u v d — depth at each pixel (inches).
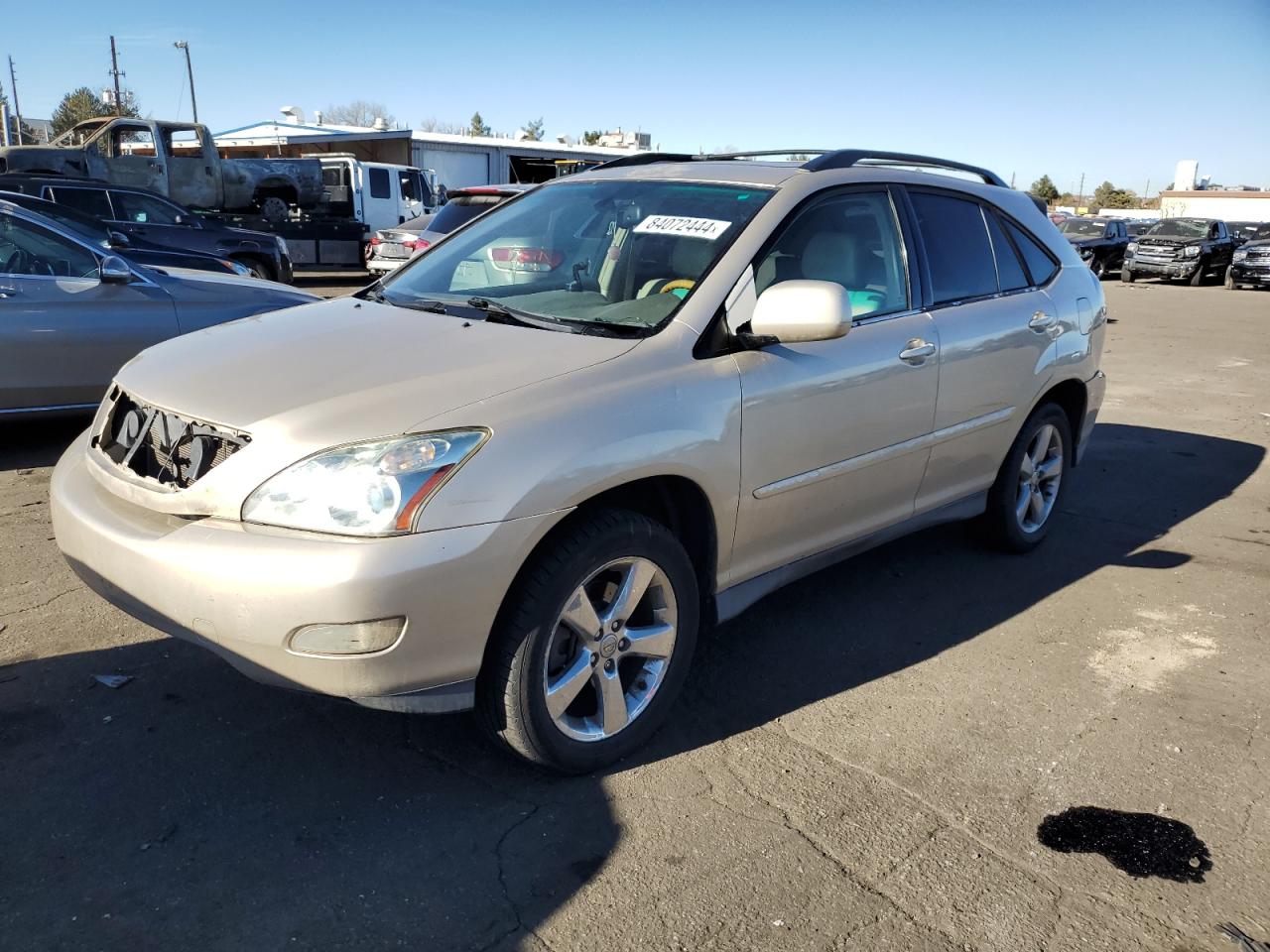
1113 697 144.9
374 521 98.4
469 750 123.5
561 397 110.7
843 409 141.3
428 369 114.5
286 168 765.3
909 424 155.0
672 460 117.5
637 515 116.6
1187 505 244.4
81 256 252.8
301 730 125.8
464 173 1167.6
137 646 145.2
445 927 94.4
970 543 207.3
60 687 133.0
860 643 159.5
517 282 149.0
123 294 251.9
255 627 99.2
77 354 245.1
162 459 112.7
